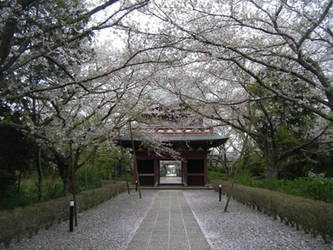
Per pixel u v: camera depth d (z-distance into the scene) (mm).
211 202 11703
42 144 8570
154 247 5109
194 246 5156
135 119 11453
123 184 16734
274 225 6941
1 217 5105
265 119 14852
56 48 5703
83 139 8430
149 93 11461
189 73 10641
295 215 6398
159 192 16656
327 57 8641
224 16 6875
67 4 5715
